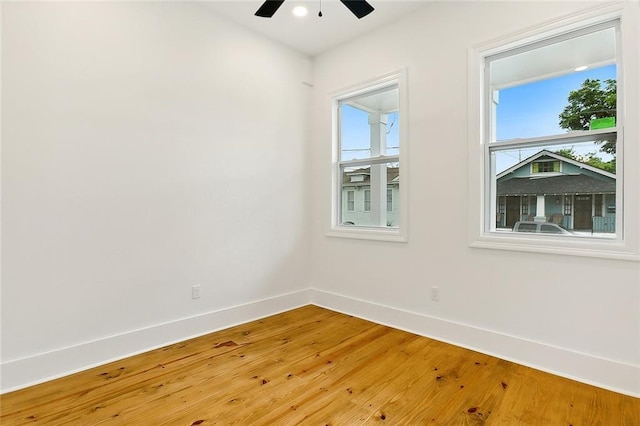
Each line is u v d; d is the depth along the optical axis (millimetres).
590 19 2203
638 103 2041
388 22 3279
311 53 3963
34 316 2189
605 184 2240
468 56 2742
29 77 2168
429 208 2996
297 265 3928
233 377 2256
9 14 2098
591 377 2180
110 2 2516
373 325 3289
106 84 2492
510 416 1832
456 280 2830
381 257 3373
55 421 1789
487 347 2639
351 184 3826
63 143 2303
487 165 2729
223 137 3211
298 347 2758
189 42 2959
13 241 2117
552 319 2350
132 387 2129
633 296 2061
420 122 3053
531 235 2496
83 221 2391
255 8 3066
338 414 1853
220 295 3197
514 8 2508
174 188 2875
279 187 3715
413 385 2152
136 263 2652
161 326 2785
